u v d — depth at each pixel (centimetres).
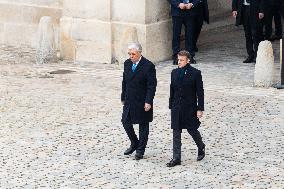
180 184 3659
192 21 5741
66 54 5947
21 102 4906
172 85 3906
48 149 4134
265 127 4450
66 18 5906
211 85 5219
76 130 4416
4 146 4184
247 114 4662
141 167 3891
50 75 5528
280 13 6303
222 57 5938
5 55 6059
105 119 4594
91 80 5394
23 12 6250
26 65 5797
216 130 4400
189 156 4034
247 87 5188
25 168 3881
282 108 4762
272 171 3819
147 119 3988
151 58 5750
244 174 3781
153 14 5741
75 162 3956
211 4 6731
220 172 3812
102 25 5794
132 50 3953
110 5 5762
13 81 5375
